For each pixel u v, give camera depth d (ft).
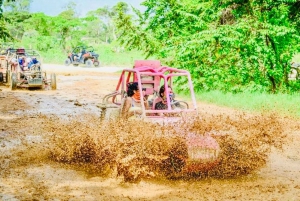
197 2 58.44
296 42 54.13
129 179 19.65
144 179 20.03
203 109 40.29
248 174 21.08
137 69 25.62
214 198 17.65
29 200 17.12
